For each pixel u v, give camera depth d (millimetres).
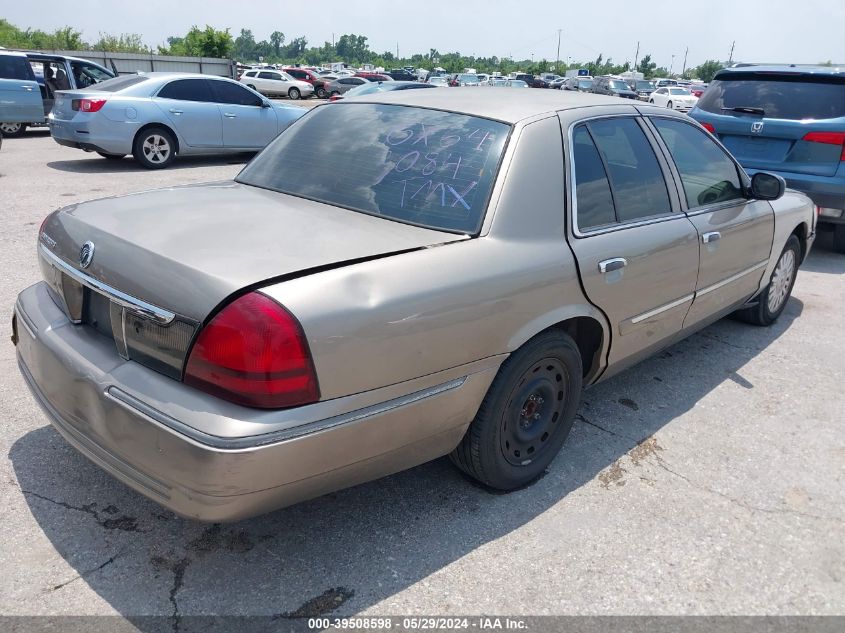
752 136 6984
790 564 2703
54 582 2396
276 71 35250
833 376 4430
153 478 2182
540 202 2838
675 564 2662
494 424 2773
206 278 2111
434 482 3094
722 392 4137
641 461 3355
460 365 2514
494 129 2943
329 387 2152
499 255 2621
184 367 2131
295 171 3162
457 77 52156
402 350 2305
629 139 3436
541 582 2531
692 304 3842
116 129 10570
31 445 3172
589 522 2877
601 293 3049
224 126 11625
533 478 3123
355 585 2469
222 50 45781
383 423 2316
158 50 49531
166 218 2600
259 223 2562
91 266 2404
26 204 7930
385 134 3141
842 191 6512
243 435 2016
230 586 2430
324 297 2143
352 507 2895
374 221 2695
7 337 4266
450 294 2418
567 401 3139
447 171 2840
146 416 2123
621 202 3271
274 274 2148
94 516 2736
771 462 3408
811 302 5910
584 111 3238
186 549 2596
